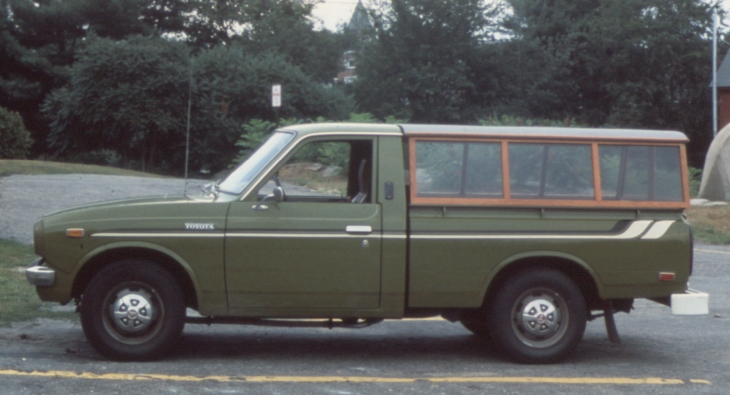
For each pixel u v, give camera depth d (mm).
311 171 7445
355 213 6422
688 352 7375
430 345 7465
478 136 6562
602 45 53125
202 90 38562
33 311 8148
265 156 6707
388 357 6934
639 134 6762
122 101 36656
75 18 52719
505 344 6617
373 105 53281
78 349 6750
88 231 6281
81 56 38031
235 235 6316
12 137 31234
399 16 51781
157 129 37281
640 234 6668
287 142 6559
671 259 6703
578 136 6660
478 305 6516
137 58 37125
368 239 6391
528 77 53219
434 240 6453
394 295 6441
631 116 51781
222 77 40281
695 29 51812
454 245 6469
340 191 7148
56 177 21734
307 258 6355
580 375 6406
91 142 40219
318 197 6918
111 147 40594
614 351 7352
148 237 6277
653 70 52625
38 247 6305
